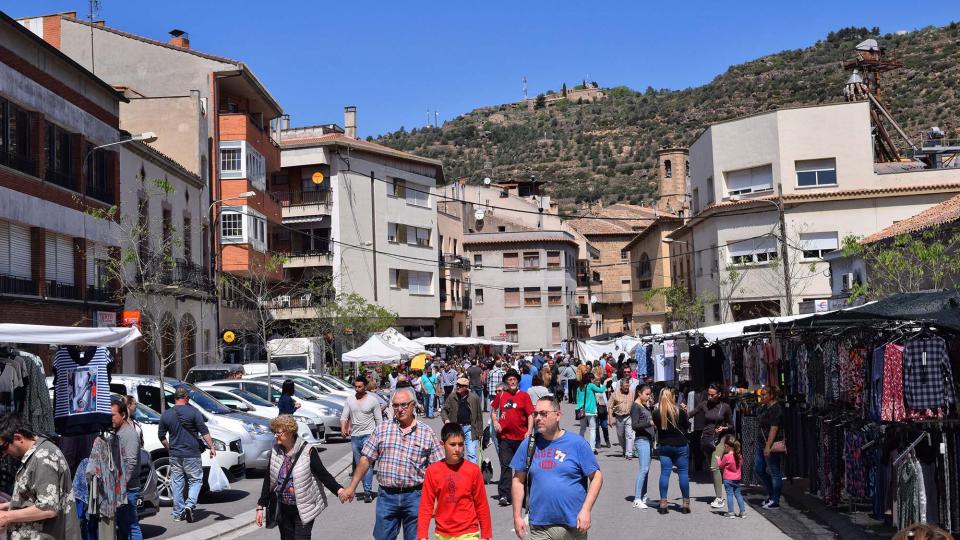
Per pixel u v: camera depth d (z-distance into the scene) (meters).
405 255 67.31
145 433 17.06
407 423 10.11
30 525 7.38
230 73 45.25
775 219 47.97
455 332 77.75
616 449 25.31
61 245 30.33
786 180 48.16
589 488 8.39
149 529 14.30
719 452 15.16
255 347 49.50
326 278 58.53
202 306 41.44
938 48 122.31
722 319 49.16
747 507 15.48
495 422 16.91
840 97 145.25
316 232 62.69
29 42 28.20
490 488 18.47
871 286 33.91
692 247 56.03
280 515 9.84
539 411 8.48
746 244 49.25
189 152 42.03
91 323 31.47
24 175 27.56
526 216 90.69
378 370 49.00
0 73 26.27
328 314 51.00
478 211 88.88
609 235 101.62
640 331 70.81
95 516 10.80
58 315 29.36
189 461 15.07
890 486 12.51
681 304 54.66
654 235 69.62
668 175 106.12
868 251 30.64
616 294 101.50
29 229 28.39
